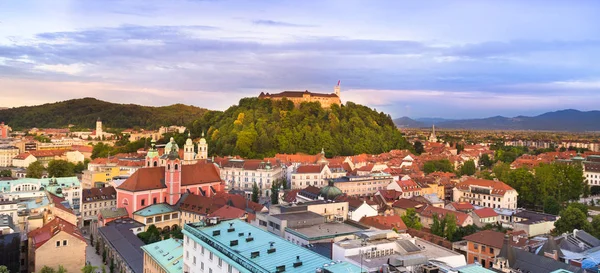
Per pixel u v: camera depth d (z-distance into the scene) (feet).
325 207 540.11
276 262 290.76
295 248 316.81
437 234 602.85
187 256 378.94
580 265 418.92
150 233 621.72
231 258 309.22
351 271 269.44
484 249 517.96
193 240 361.92
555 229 647.56
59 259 476.95
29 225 559.79
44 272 436.76
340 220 480.64
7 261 467.11
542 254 455.22
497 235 522.47
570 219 613.52
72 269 483.92
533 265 413.59
